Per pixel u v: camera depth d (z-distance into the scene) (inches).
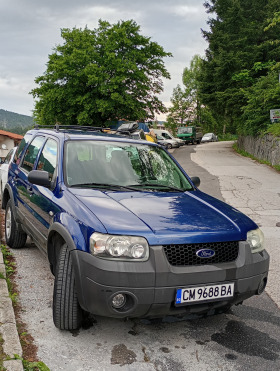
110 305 120.5
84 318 150.6
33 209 183.5
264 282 145.2
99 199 146.1
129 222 129.3
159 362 123.6
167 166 190.5
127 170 175.0
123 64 1224.8
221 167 786.8
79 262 126.3
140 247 122.6
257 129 972.6
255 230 145.9
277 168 737.0
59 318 134.9
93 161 173.5
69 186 158.9
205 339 139.6
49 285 183.0
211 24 1382.9
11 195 227.0
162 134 1550.2
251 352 131.6
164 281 121.3
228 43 1210.6
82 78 1240.8
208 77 1288.1
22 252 232.2
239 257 134.8
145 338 138.7
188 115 3021.7
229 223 141.3
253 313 163.5
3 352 118.6
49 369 115.6
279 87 878.4
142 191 162.1
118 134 221.6
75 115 1323.8
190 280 124.0
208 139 2107.5
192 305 127.2
